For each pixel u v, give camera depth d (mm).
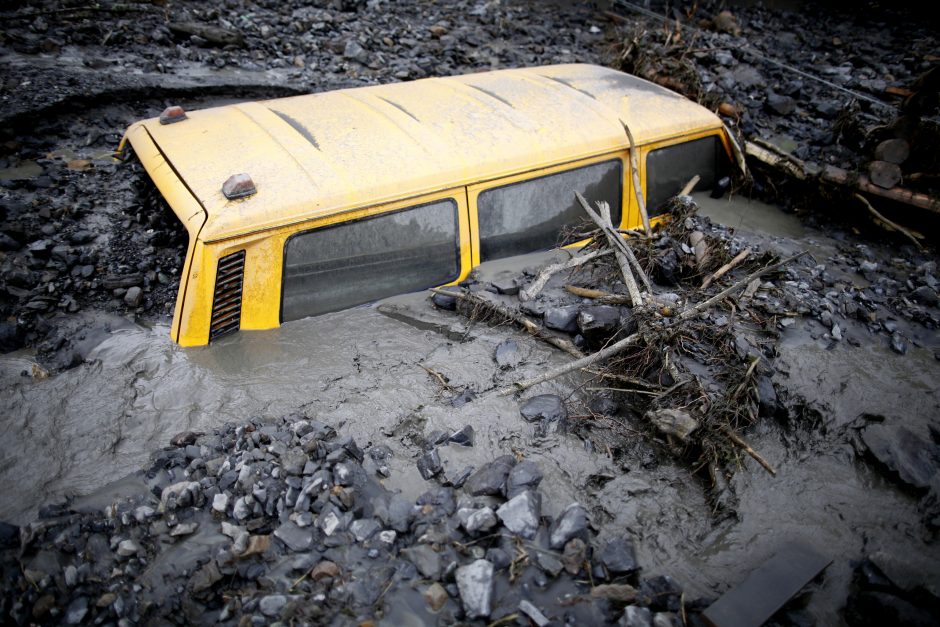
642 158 6008
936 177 6574
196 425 4008
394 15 11570
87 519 3426
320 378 4375
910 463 4066
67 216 5672
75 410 4047
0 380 4223
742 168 6820
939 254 6609
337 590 3193
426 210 4910
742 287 5039
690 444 4133
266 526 3471
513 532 3455
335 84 8922
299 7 11117
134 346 4508
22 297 4859
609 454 4047
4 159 6426
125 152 6426
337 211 4535
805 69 10180
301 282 4617
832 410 4531
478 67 10125
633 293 4914
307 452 3764
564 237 5730
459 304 5020
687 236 5906
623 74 6867
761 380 4496
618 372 4602
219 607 3162
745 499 3883
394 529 3479
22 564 3223
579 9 13094
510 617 3111
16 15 8742
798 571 3406
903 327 5457
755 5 13383
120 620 3025
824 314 5336
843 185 6938
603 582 3359
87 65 8141
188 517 3484
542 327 4965
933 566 3539
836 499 3936
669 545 3598
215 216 4199
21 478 3650
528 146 5328
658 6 12875
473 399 4324
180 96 8094
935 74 6465
